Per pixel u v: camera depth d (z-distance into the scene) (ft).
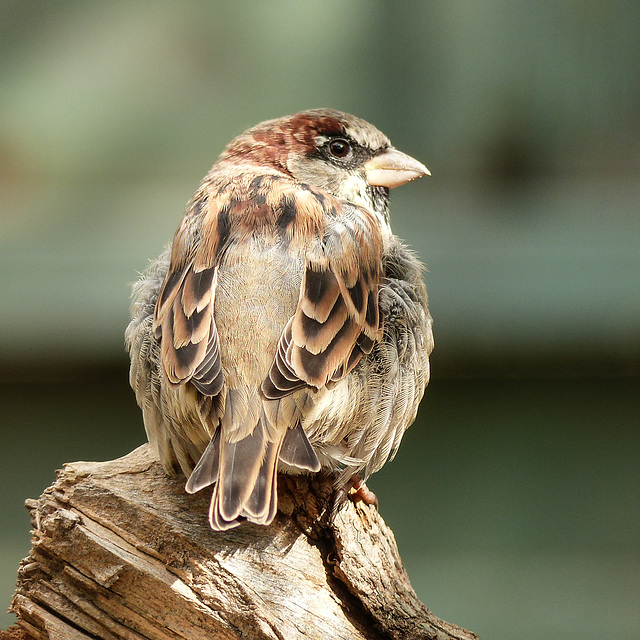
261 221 19.86
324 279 19.07
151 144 44.24
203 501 19.04
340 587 19.25
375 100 45.52
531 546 35.86
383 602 19.33
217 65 44.45
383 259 21.70
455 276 39.68
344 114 24.56
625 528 36.35
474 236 43.24
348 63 45.24
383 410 20.25
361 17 45.06
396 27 45.27
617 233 42.47
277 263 19.10
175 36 44.16
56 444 37.76
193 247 20.01
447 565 34.94
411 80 45.52
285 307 18.65
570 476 37.32
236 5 44.11
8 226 42.16
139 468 19.77
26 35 43.32
